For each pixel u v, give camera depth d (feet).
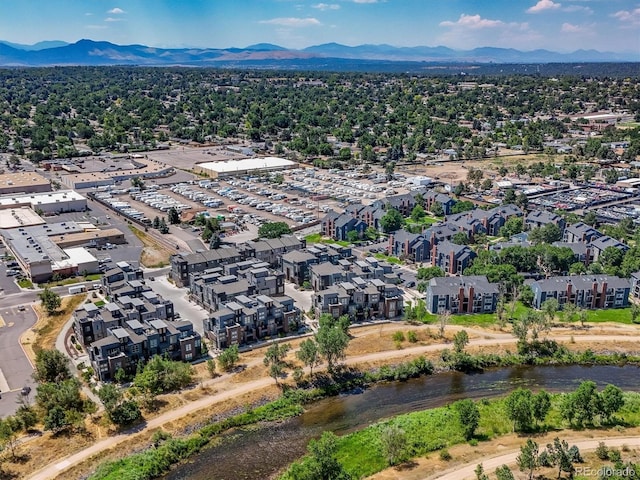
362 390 557.74
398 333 639.76
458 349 602.44
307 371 574.97
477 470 403.95
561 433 469.57
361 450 455.22
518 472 416.87
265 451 466.70
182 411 508.53
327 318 623.36
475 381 571.28
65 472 432.25
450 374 585.63
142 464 441.68
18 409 481.87
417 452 452.76
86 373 548.72
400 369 579.07
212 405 518.37
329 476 379.55
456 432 476.54
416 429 480.64
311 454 442.91
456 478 415.64
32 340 621.31
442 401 536.42
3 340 621.72
